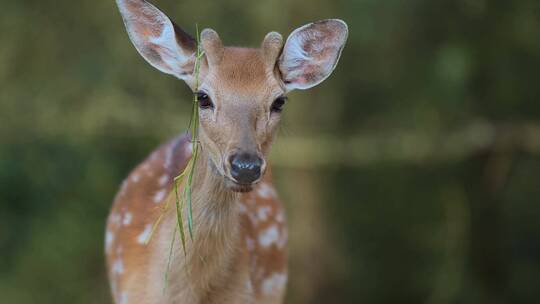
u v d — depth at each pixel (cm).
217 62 704
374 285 1755
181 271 738
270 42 711
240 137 675
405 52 1527
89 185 1570
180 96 1540
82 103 1508
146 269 759
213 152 695
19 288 1592
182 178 740
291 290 1677
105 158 1563
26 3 1508
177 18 1452
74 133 1520
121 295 791
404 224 1744
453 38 1487
